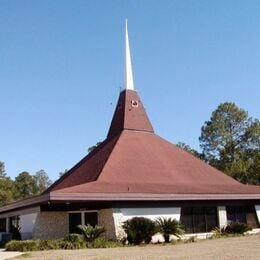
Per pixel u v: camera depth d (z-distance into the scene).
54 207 30.91
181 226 30.47
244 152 66.75
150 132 42.28
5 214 39.62
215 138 67.44
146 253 20.38
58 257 19.55
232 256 17.77
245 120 67.75
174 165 37.84
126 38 46.59
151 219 29.48
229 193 33.41
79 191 27.88
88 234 27.16
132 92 44.03
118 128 41.91
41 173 115.44
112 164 34.44
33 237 30.11
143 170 35.06
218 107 68.56
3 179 94.56
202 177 37.72
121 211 29.33
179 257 18.12
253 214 35.91
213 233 32.12
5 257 20.47
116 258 18.41
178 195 30.78
